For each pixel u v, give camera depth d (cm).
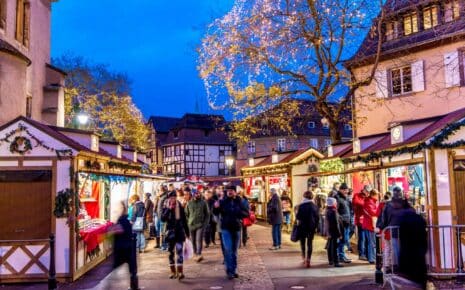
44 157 1052
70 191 1047
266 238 1805
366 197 1210
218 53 2047
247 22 2002
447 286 916
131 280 867
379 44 1933
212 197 1606
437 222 1000
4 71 1523
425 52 2253
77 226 1070
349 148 1798
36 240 1035
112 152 1636
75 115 3378
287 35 1977
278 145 5431
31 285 1020
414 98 2295
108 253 1428
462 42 2105
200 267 1184
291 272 1080
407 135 1190
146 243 1711
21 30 1808
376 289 884
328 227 1149
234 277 1030
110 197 1579
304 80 2052
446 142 1009
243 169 2784
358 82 2005
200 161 5981
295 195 2044
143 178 2070
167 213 1049
